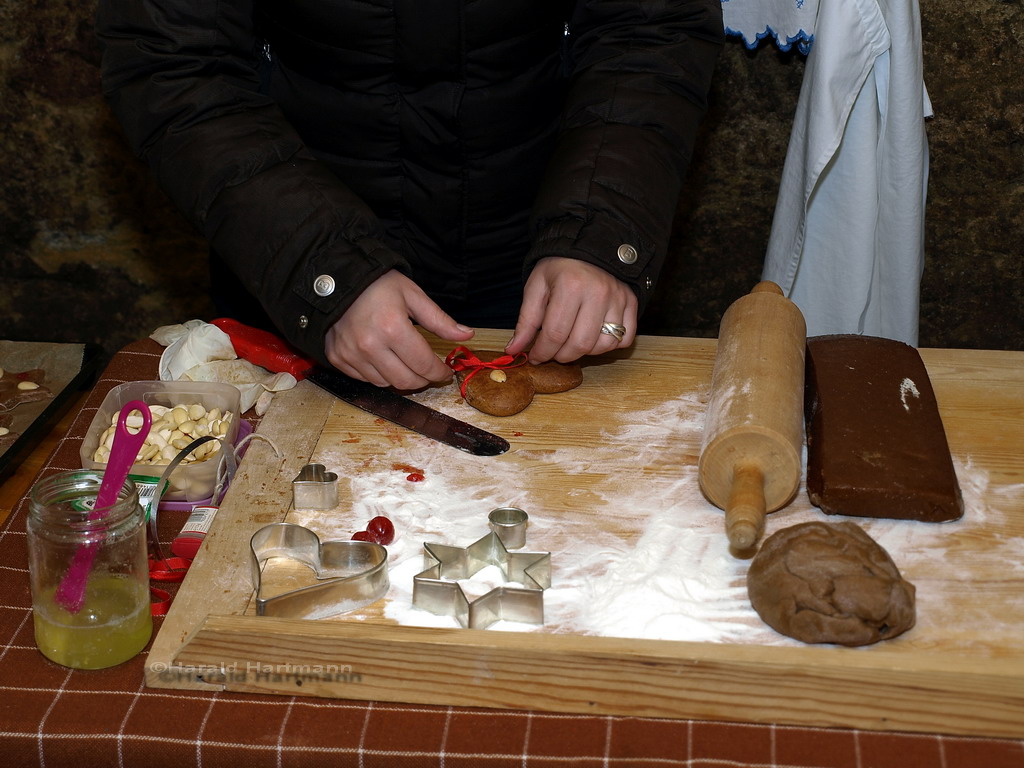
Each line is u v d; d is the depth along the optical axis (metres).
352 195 1.28
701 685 0.87
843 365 1.26
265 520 1.08
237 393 1.32
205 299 2.70
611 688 0.88
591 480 1.16
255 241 1.24
